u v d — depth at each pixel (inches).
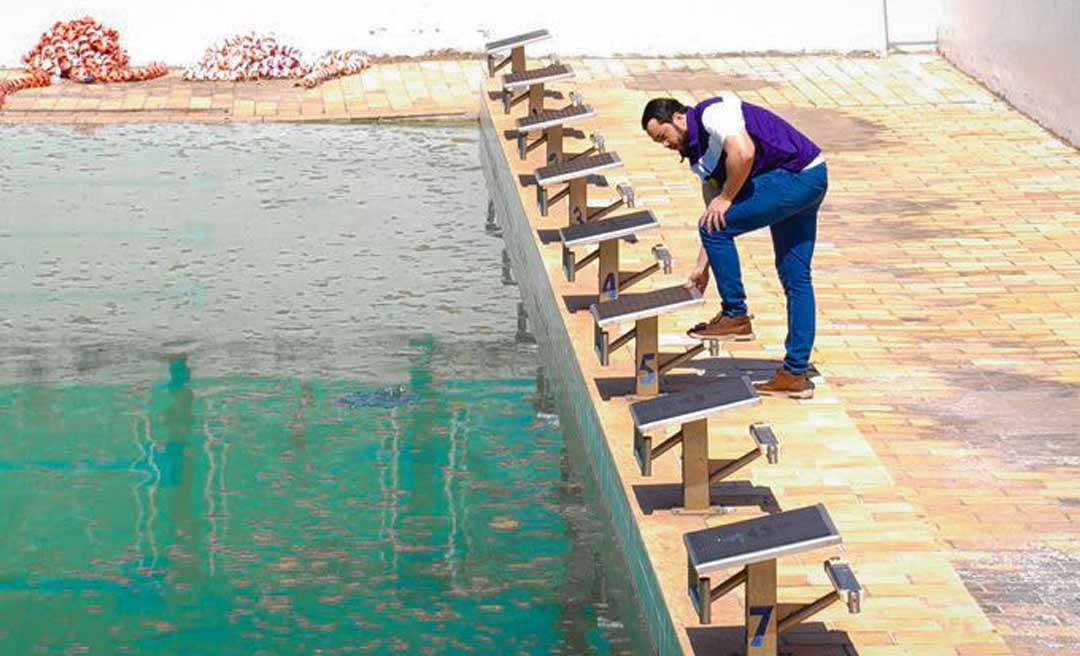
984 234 461.7
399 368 409.1
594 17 713.0
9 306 448.8
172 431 371.9
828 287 416.5
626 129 582.6
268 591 297.6
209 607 291.9
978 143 568.1
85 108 649.6
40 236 505.7
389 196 552.1
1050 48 577.9
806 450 311.0
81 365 408.8
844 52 714.8
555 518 327.0
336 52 710.5
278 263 484.7
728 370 354.6
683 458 282.4
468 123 647.8
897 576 262.1
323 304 451.5
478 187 565.6
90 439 367.2
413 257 491.5
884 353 369.7
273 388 396.2
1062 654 242.4
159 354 416.8
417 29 716.0
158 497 339.0
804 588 258.2
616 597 291.3
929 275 425.7
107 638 281.3
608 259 377.1
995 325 387.9
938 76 673.6
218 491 340.5
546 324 425.7
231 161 590.2
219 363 410.9
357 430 372.5
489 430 372.2
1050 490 298.8
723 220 323.9
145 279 470.0
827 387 346.6
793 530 227.9
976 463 310.8
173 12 703.7
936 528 284.0
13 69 702.5
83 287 463.8
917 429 326.6
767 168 320.8
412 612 287.9
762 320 389.4
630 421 326.6
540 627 281.9
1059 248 447.2
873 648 240.5
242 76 692.7
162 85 685.9
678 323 383.9
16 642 280.2
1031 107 601.0
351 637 280.1
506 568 305.1
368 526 324.5
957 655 239.1
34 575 305.1
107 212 529.7
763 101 636.7
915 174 528.1
